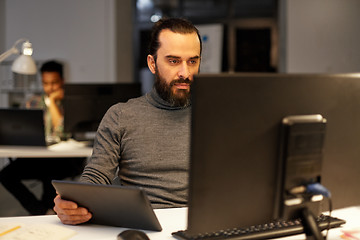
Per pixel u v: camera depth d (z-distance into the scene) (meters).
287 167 0.92
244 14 5.94
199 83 0.85
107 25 5.64
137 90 3.07
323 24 5.23
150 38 1.57
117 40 5.66
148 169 1.51
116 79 5.66
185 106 1.54
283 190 0.93
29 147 3.06
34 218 1.30
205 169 0.88
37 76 5.75
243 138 0.90
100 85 3.03
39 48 5.84
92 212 1.19
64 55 5.77
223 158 0.89
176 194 1.49
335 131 0.99
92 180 1.45
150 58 1.58
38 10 5.81
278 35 5.77
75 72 5.75
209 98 0.86
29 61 2.74
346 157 1.01
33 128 2.94
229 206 0.91
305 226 0.96
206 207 0.89
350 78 0.99
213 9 6.08
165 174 1.51
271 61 5.84
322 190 0.94
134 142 1.52
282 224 1.13
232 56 5.98
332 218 1.20
